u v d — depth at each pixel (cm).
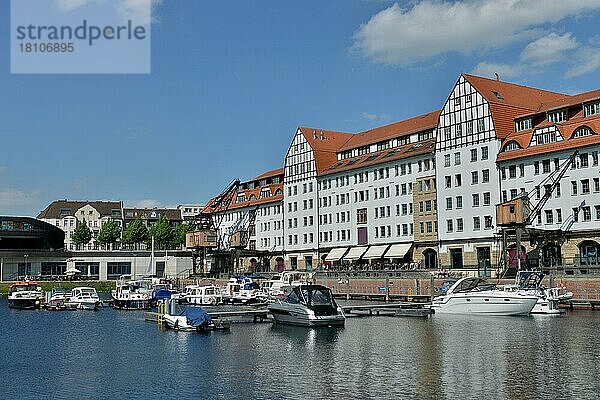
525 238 7556
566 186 7650
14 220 13338
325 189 11275
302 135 11862
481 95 8612
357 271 8988
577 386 2975
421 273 8112
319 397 2872
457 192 8869
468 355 3866
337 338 4800
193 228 15338
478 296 6231
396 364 3622
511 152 8212
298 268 11762
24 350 4541
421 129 9931
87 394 3073
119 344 4762
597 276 6362
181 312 5869
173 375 3472
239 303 8694
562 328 4988
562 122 7838
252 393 2989
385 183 10081
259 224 12975
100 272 13738
